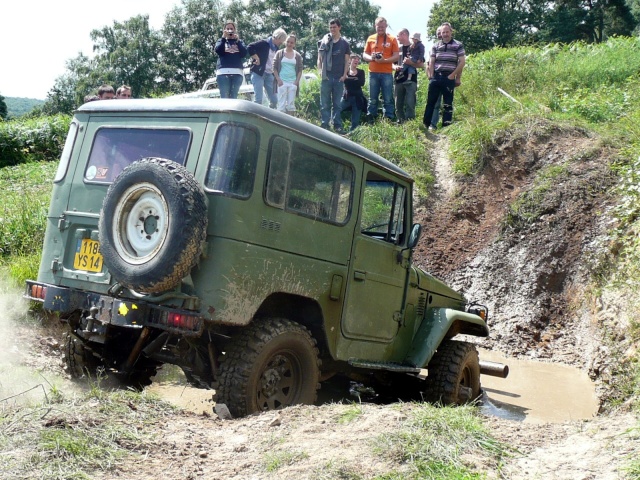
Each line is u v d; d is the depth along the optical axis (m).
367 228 6.32
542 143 13.84
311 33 63.41
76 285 5.36
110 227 4.90
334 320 5.86
